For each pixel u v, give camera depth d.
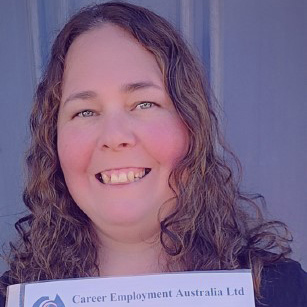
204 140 1.30
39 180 1.40
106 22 1.27
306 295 1.24
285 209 1.93
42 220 1.39
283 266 1.28
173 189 1.25
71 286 1.13
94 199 1.25
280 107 1.89
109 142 1.18
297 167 1.92
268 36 1.87
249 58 1.87
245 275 1.13
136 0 1.86
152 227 1.27
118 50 1.24
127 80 1.21
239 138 1.90
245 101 1.89
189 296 1.12
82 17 1.30
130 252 1.31
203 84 1.39
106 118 1.21
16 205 1.99
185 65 1.31
